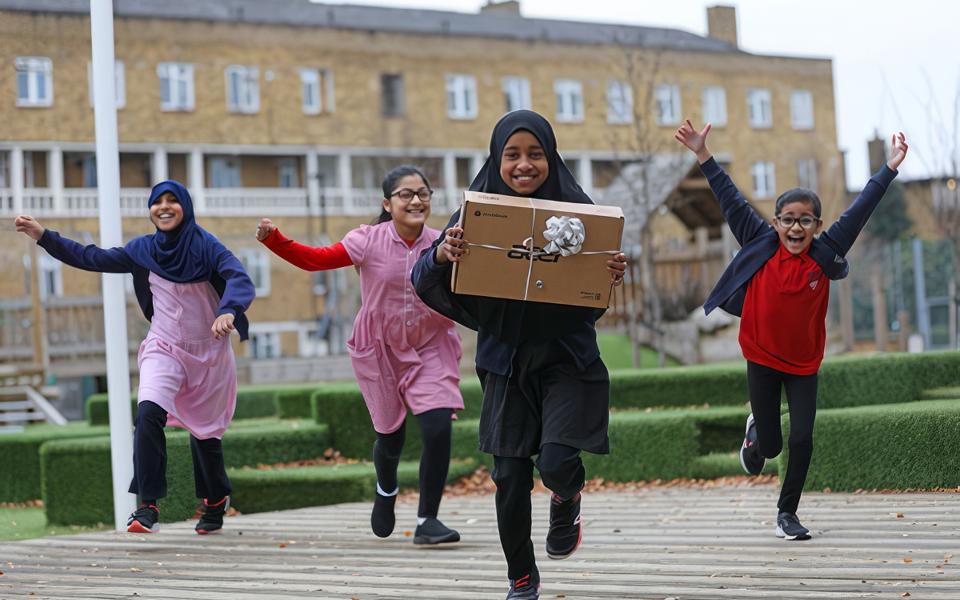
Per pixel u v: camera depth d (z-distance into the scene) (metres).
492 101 51.41
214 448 9.56
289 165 48.47
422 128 50.03
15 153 38.56
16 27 19.73
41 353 26.55
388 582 7.21
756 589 6.35
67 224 39.75
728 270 8.06
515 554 5.89
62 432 16.11
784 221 7.76
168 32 45.81
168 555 8.73
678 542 8.17
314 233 47.12
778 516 8.12
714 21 58.41
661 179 31.09
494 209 5.62
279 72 47.72
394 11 54.03
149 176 45.69
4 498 14.72
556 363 5.80
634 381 15.05
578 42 52.38
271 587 7.21
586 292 5.69
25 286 27.97
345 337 36.94
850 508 9.11
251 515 11.05
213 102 46.62
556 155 5.91
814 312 7.85
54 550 9.22
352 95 48.91
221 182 47.22
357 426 13.91
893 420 9.88
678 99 54.44
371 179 49.03
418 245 8.66
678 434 12.28
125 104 45.09
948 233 35.69
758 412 8.09
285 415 18.33
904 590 6.09
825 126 58.06
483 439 5.91
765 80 56.69
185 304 9.12
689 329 28.84
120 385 10.30
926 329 36.59
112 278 10.35
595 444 5.72
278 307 43.91
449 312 5.89
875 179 7.88
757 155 56.62
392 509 8.97
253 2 49.06
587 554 7.87
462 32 50.97
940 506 8.88
